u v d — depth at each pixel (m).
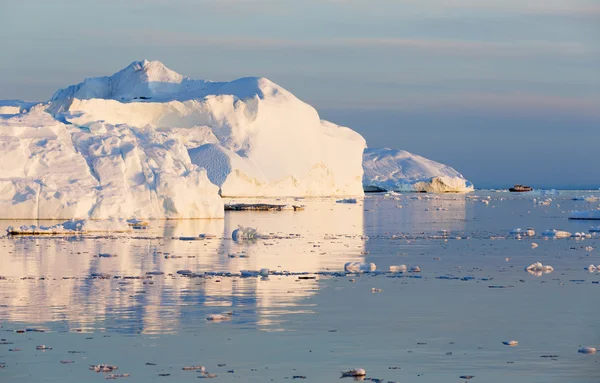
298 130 195.62
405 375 29.27
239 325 36.72
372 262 60.78
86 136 103.50
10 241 72.56
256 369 29.89
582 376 29.17
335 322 37.56
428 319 38.50
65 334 34.78
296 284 48.59
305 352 32.28
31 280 49.16
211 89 197.12
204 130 179.38
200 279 50.16
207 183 106.50
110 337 34.31
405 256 65.19
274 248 70.50
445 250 70.56
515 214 137.25
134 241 74.31
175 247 69.56
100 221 84.00
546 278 52.41
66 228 82.94
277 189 183.50
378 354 32.06
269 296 44.16
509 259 63.44
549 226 105.88
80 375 29.03
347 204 166.75
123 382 28.33
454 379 28.80
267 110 188.50
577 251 70.19
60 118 120.19
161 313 39.22
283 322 37.53
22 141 96.69
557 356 31.84
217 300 42.75
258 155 182.00
